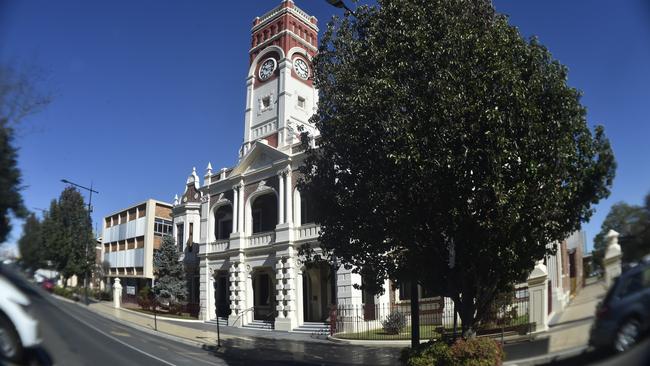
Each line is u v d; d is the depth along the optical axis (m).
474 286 10.25
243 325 27.58
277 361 15.09
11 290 4.93
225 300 31.36
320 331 22.92
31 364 4.92
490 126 8.49
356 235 10.72
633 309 8.48
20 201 4.75
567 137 8.88
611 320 8.71
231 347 18.38
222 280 31.91
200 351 16.89
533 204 8.70
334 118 10.23
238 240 29.05
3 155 4.50
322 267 26.31
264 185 28.47
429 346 10.27
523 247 9.23
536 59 9.30
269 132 33.06
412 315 11.34
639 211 8.98
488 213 8.84
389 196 9.65
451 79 8.82
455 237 9.59
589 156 9.32
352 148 10.12
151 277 34.28
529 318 14.01
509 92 8.59
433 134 8.75
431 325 20.53
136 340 14.92
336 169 11.02
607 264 9.59
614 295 8.86
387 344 17.83
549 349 10.96
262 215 30.27
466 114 8.66
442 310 20.44
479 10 10.11
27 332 4.87
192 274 35.47
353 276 22.25
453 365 9.51
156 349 14.25
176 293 33.12
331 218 11.11
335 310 21.97
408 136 8.73
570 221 9.47
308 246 13.20
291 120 32.34
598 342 9.02
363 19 10.89
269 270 28.38
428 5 9.83
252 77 35.31
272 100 33.44
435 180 8.88
